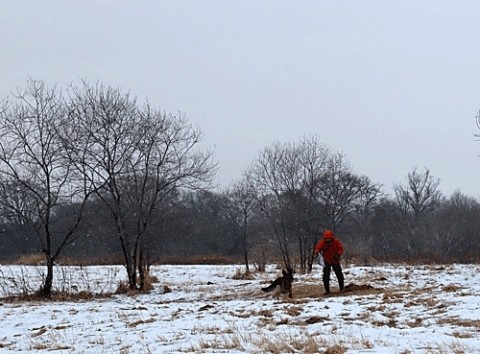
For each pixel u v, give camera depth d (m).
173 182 23.23
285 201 30.67
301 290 19.59
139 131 22.50
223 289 22.44
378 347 8.59
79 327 12.55
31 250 39.09
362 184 49.75
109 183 21.66
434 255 39.59
